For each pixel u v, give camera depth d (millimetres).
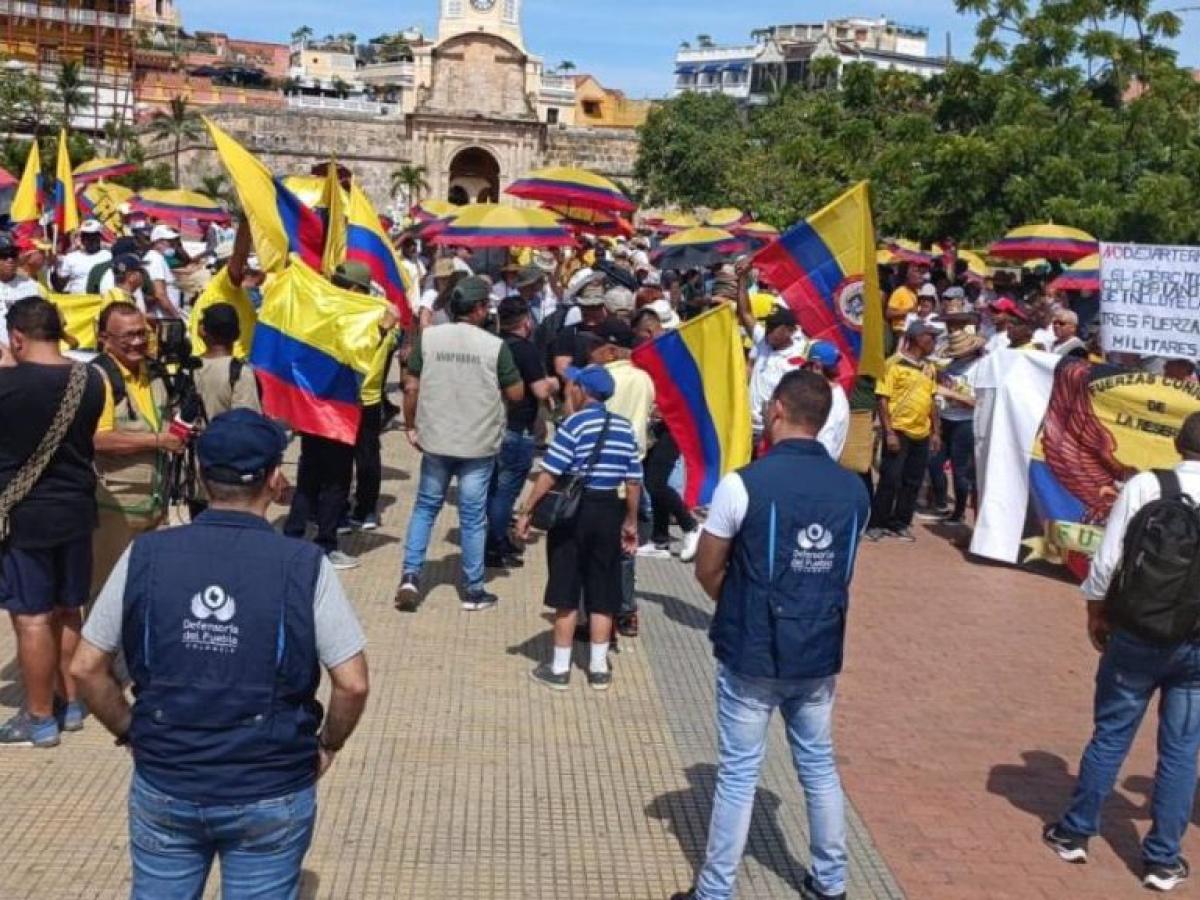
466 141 66125
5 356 6625
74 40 72312
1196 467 5387
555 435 7254
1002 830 5961
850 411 9938
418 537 8539
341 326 8500
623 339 8633
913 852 5703
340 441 8852
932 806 6172
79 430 5984
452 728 6727
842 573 4820
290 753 3564
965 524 12453
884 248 22844
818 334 8383
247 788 3502
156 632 3486
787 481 4766
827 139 25781
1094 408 10438
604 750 6578
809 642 4770
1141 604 5277
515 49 66312
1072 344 12383
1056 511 10555
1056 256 17781
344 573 9336
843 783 6375
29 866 5156
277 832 3572
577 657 7906
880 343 8328
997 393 10852
